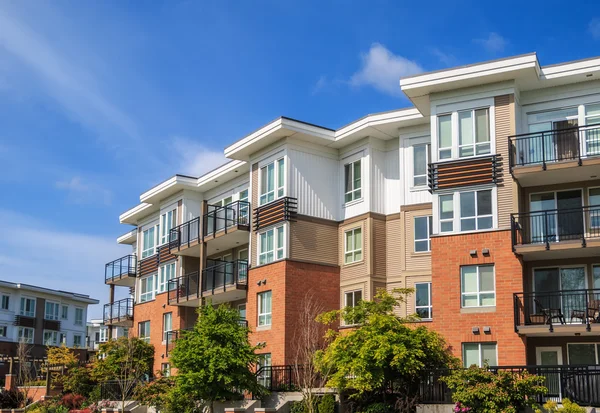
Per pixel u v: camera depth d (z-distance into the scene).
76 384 43.66
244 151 37.47
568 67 27.83
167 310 45.28
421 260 32.19
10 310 68.69
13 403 42.41
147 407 36.84
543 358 27.44
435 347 25.97
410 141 33.28
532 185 28.77
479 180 28.33
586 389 23.84
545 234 26.75
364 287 33.28
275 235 34.97
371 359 25.22
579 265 27.80
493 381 22.91
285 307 33.19
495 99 28.58
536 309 27.73
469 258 28.06
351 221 34.78
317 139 35.12
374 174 34.31
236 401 30.91
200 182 44.28
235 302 39.50
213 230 39.53
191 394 30.14
